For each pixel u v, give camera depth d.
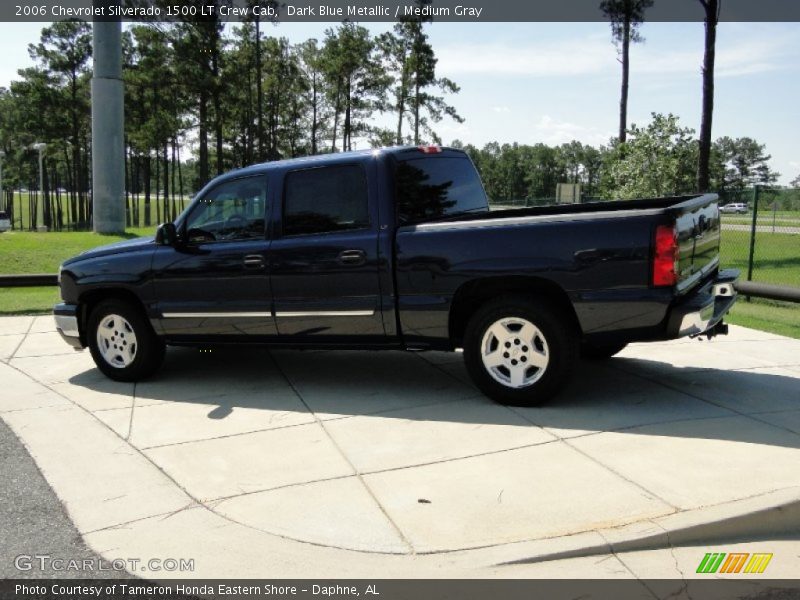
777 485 4.18
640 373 6.83
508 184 121.56
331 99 56.28
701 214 5.86
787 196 14.30
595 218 5.35
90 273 7.12
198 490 4.54
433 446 5.06
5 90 83.06
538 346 5.67
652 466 4.54
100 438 5.54
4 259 17.17
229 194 6.61
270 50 55.88
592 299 5.37
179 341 6.91
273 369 7.48
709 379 6.57
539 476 4.47
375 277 5.99
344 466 4.79
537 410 5.74
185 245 6.76
